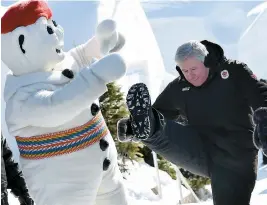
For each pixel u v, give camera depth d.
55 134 2.84
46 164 2.86
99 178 2.94
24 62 2.86
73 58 3.15
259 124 2.94
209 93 3.41
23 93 2.78
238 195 3.43
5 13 2.88
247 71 3.36
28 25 2.85
